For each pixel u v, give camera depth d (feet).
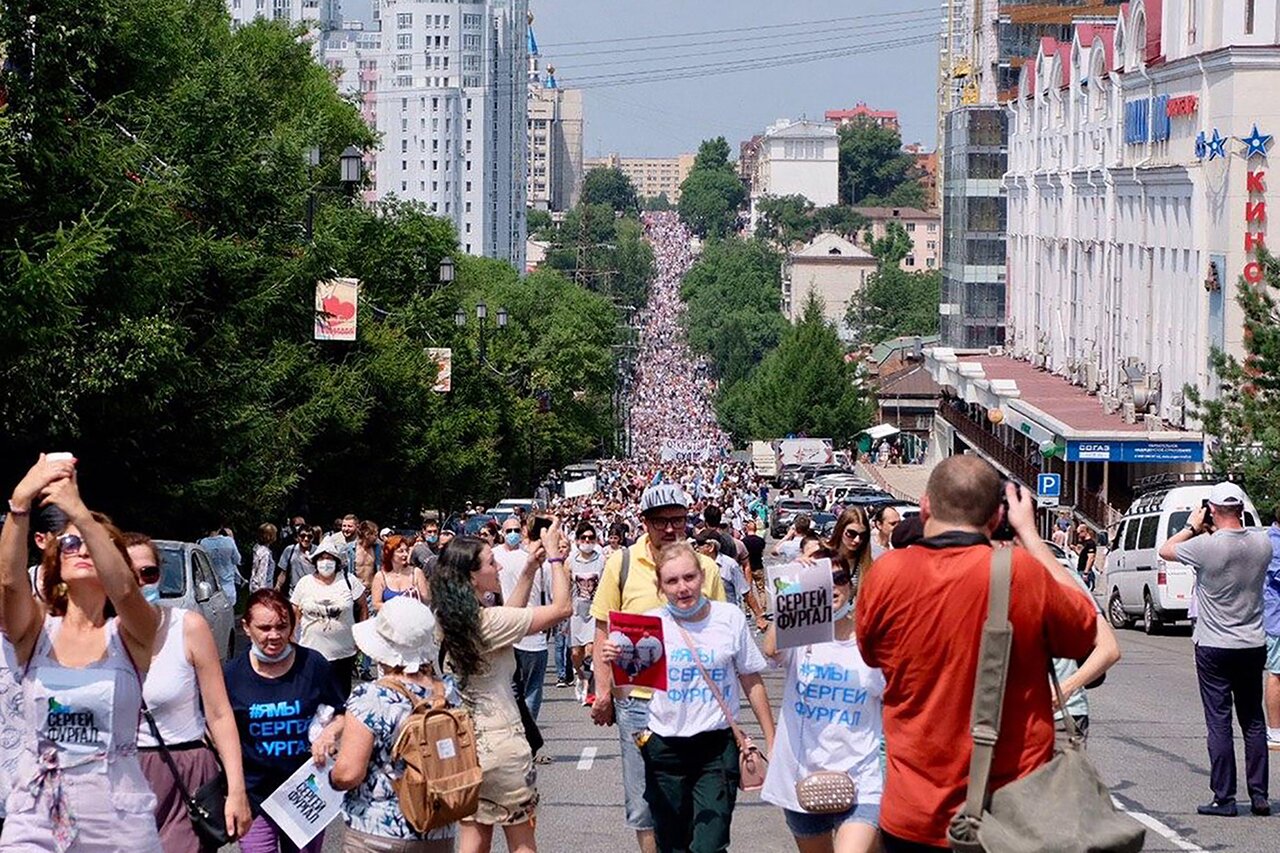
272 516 139.44
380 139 258.16
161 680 33.35
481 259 492.54
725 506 278.67
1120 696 88.48
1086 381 297.12
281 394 139.03
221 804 33.40
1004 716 26.20
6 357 77.82
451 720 35.17
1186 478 148.97
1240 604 54.08
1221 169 222.48
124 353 85.92
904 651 26.61
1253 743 54.60
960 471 27.09
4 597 29.96
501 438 274.36
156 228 87.04
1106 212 289.53
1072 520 235.20
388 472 181.78
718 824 39.93
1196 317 232.94
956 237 488.85
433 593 40.29
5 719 31.58
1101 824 25.20
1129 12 274.57
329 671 41.60
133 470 99.55
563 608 41.60
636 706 40.52
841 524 41.16
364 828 35.29
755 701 40.83
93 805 30.42
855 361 561.43
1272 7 218.38
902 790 26.68
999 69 529.86
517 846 40.70
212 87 117.60
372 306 190.39
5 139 79.20
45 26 81.76
